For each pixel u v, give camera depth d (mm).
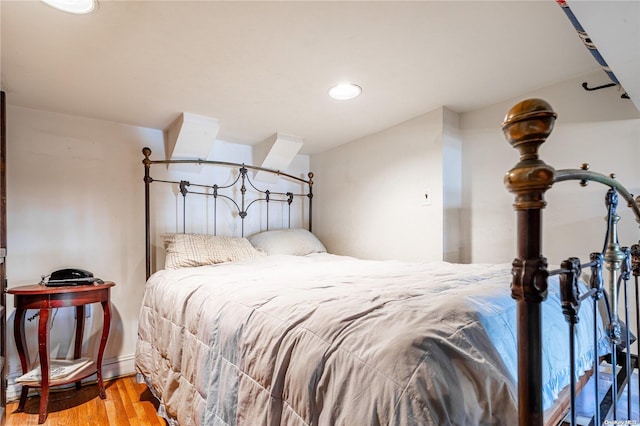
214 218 2750
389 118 2391
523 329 546
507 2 1205
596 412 869
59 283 1895
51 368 1902
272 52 1516
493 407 656
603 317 1368
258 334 975
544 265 542
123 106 2092
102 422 1695
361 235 2818
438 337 701
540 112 530
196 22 1283
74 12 1201
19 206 2012
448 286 1151
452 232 2260
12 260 1979
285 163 2941
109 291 2043
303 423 738
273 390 840
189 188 2627
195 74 1710
